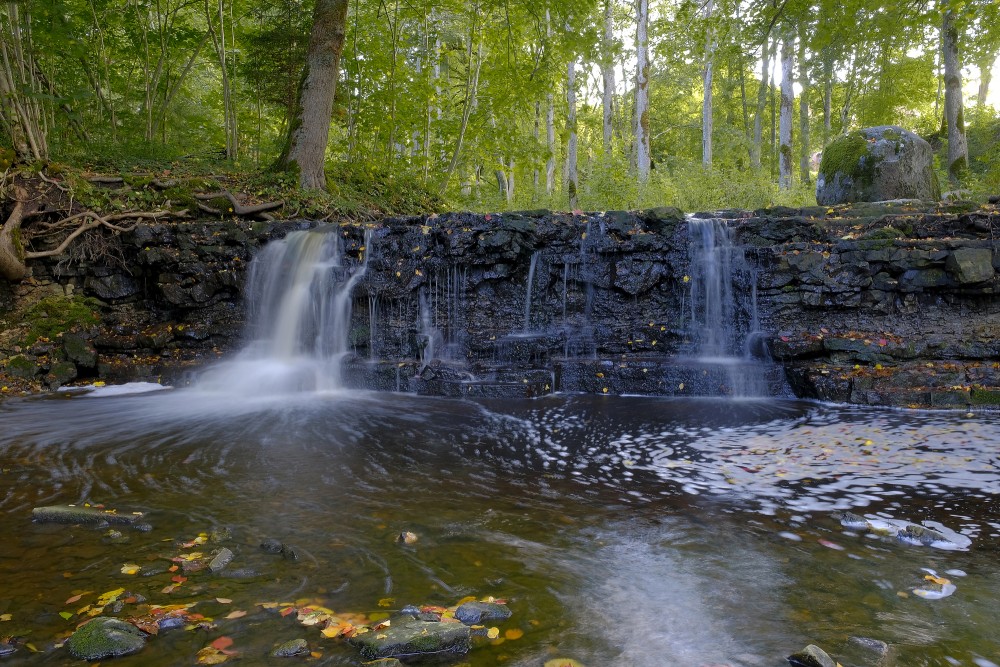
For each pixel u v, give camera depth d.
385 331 8.99
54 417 6.62
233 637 2.36
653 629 2.46
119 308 9.42
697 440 5.64
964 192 13.16
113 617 2.47
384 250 9.20
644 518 3.73
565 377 8.14
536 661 2.23
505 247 8.84
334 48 12.50
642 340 8.66
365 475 4.63
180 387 8.34
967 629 2.46
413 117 16.06
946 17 15.55
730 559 3.14
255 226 9.50
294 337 9.18
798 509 3.87
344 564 3.05
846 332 7.79
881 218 8.28
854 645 2.32
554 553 3.21
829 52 19.52
